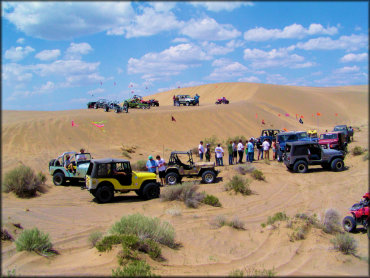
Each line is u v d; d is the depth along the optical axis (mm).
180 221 10984
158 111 41625
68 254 7719
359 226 10641
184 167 17422
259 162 23875
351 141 31641
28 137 25297
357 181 16109
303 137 24422
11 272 6066
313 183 17000
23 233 7734
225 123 41594
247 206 13156
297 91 78812
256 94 74188
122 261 6906
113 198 15000
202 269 6871
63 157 17750
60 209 12617
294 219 10250
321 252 7762
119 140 30484
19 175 14766
